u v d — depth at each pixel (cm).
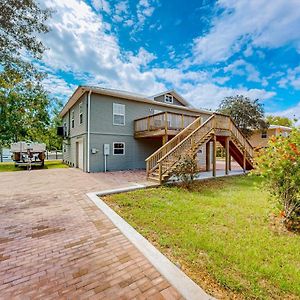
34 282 223
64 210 470
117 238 331
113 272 241
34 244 309
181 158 791
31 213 448
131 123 1345
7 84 668
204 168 1360
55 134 2409
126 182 819
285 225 395
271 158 422
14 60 638
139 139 1377
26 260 266
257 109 2212
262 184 457
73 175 1038
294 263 272
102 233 349
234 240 332
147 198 588
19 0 555
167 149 968
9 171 1227
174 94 1650
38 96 1180
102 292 208
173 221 413
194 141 912
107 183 798
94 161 1185
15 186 740
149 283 222
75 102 1438
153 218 429
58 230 360
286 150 399
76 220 409
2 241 318
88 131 1163
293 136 410
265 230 375
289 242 330
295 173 387
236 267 259
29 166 1327
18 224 387
